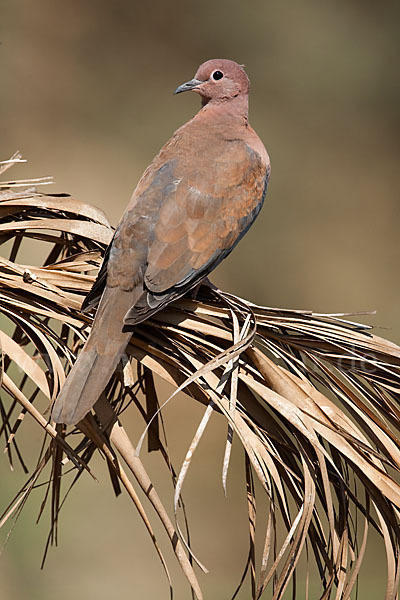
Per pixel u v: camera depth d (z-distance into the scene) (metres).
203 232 5.46
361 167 20.69
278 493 4.26
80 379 4.36
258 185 5.98
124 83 20.72
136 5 21.28
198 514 14.06
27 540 12.23
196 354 4.73
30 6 20.64
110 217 18.55
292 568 4.05
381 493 4.36
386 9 21.59
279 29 21.45
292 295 18.30
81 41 20.84
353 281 18.69
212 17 21.47
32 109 19.92
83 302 4.79
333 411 4.55
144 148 19.97
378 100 21.36
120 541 12.92
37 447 13.12
